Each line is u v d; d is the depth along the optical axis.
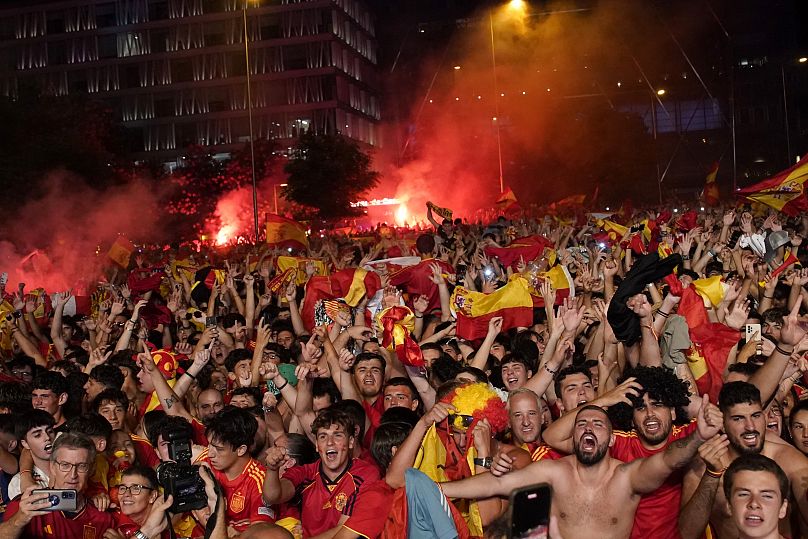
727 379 8.73
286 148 97.06
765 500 5.47
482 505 6.40
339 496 6.71
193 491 6.26
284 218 22.47
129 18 103.19
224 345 12.58
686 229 20.66
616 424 7.24
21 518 5.49
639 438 6.92
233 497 6.99
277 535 6.43
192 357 11.22
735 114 92.19
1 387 9.38
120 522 6.88
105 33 103.19
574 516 6.27
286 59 101.50
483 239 20.05
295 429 8.84
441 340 11.45
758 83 91.88
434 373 9.00
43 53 103.94
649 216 27.14
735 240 18.81
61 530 6.52
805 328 7.45
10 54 104.31
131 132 97.44
